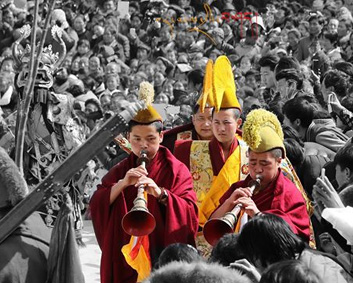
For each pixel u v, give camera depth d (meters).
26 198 11.01
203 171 15.96
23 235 11.42
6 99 34.75
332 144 19.92
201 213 15.57
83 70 44.28
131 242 14.50
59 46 22.05
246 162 15.82
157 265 11.09
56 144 21.53
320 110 20.77
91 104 33.62
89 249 23.94
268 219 10.23
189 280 7.23
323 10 51.31
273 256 10.12
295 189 14.62
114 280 14.72
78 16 48.75
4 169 11.38
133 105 11.15
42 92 21.28
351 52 43.69
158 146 15.01
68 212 11.30
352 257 12.50
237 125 16.31
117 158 26.03
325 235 14.85
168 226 14.38
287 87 24.70
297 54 44.41
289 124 20.56
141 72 44.06
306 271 8.43
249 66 45.34
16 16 49.00
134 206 13.43
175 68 44.47
